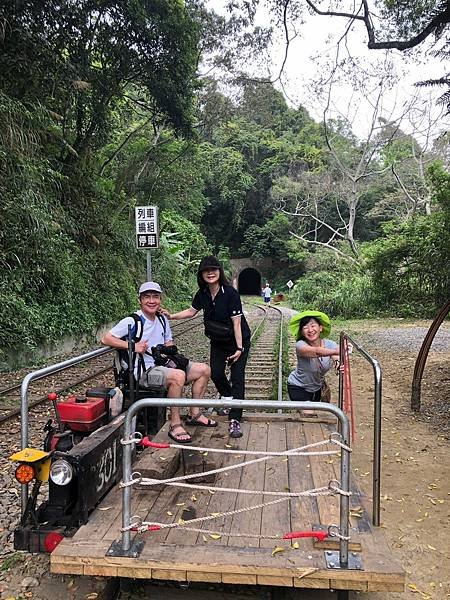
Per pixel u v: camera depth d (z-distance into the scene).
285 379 9.53
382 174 36.81
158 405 2.72
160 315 4.66
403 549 3.84
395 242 20.47
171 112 20.62
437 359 12.09
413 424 6.99
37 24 14.08
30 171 12.66
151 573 2.66
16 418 7.19
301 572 2.60
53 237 14.05
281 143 50.59
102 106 17.86
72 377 10.16
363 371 10.89
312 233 49.53
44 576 3.41
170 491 3.57
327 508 3.31
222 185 49.66
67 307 14.20
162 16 16.98
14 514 4.30
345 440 2.68
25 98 13.89
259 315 26.27
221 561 2.66
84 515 3.09
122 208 22.59
